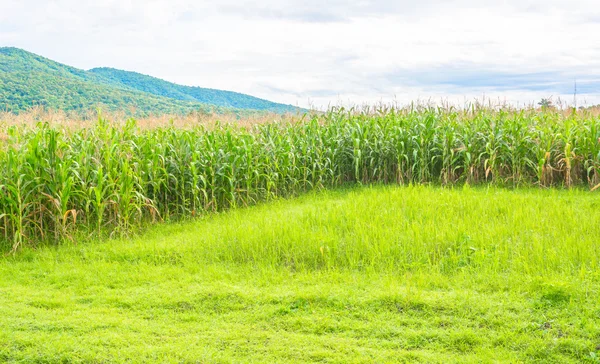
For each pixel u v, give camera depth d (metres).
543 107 18.95
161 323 6.70
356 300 7.06
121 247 10.46
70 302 7.58
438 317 6.45
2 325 6.47
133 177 12.23
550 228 9.94
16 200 10.77
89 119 15.47
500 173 15.88
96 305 7.48
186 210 13.59
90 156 11.95
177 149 14.02
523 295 6.95
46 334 6.21
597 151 14.88
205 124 18.31
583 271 7.48
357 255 9.07
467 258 8.70
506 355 5.51
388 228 10.21
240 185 14.77
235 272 8.82
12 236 11.16
